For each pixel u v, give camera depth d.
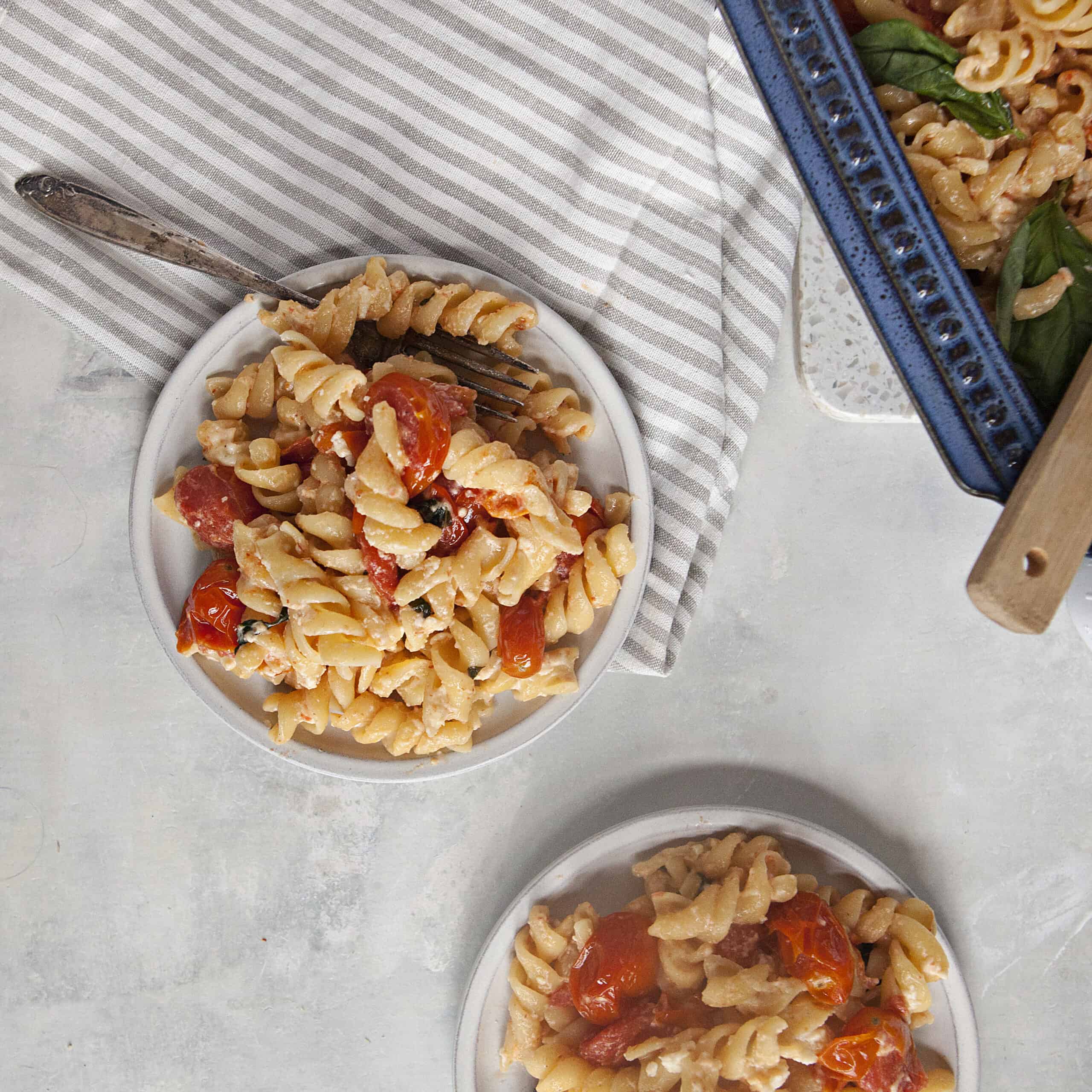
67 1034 0.74
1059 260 0.62
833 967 0.67
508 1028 0.71
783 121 0.61
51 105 0.67
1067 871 0.73
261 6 0.68
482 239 0.68
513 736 0.67
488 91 0.68
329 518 0.63
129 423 0.72
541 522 0.64
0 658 0.72
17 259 0.68
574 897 0.71
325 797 0.73
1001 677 0.73
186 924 0.73
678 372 0.68
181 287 0.68
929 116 0.63
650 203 0.68
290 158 0.68
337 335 0.65
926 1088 0.69
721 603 0.73
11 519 0.72
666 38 0.67
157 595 0.66
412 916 0.73
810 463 0.73
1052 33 0.61
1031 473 0.59
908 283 0.61
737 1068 0.66
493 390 0.66
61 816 0.73
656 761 0.73
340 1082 0.74
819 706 0.73
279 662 0.65
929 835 0.74
